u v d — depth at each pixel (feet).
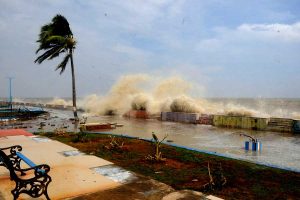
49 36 74.79
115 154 26.71
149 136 48.52
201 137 48.42
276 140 46.70
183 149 29.73
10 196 14.64
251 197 15.71
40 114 96.84
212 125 70.64
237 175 20.12
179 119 81.10
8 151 26.21
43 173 13.70
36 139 34.01
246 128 63.93
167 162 23.76
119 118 94.58
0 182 16.93
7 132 40.19
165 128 62.80
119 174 19.12
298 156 32.19
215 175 19.71
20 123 69.15
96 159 23.56
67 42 75.92
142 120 86.79
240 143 41.91
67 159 23.39
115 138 36.88
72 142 33.68
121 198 14.62
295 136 51.90
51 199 14.43
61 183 17.04
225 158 25.49
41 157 24.04
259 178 19.42
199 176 19.69
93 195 15.05
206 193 16.24
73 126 63.46
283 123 59.36
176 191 15.79
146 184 16.96
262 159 30.40
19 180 13.03
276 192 16.58
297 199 15.49
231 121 66.80
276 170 21.54
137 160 24.36
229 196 15.81
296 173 20.79
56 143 31.19
